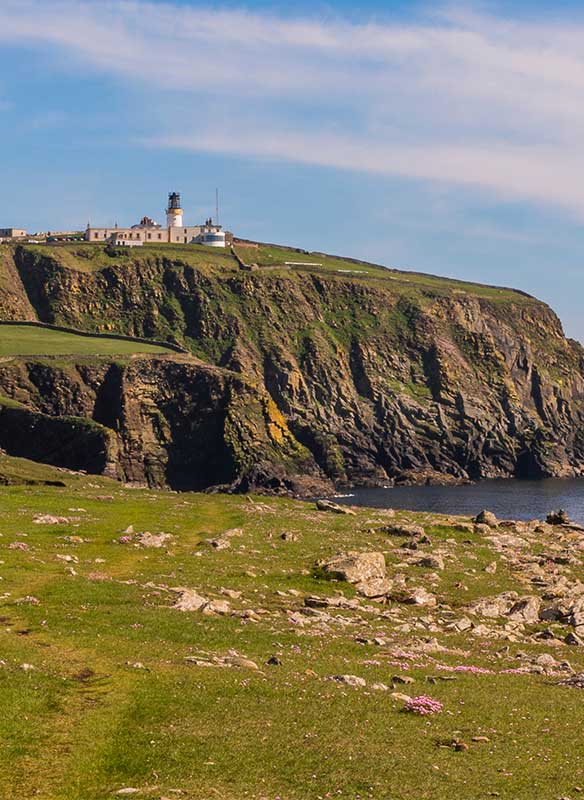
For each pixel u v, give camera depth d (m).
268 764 31.20
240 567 68.25
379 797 29.00
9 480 133.12
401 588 67.12
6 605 50.44
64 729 33.28
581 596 65.81
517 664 48.38
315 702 37.31
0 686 36.53
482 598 65.06
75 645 43.50
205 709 35.94
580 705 39.59
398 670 43.97
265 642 47.47
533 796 29.36
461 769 31.41
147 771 30.58
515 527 99.19
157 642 45.50
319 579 66.69
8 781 29.19
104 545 72.31
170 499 106.19
